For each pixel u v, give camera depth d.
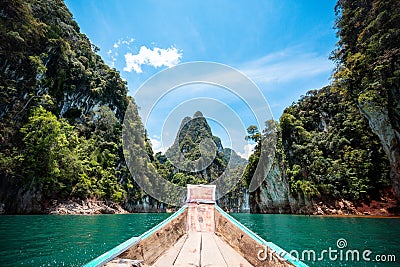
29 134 25.20
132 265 2.04
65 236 8.63
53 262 5.11
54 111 35.03
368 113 23.70
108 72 51.78
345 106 38.31
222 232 4.97
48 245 6.88
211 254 3.59
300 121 41.56
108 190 37.25
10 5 24.00
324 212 32.97
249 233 3.64
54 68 34.56
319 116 42.38
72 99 39.34
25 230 10.23
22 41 25.36
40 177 25.80
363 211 30.97
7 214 23.44
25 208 25.03
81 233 9.62
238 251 3.82
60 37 35.12
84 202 31.28
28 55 29.47
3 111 25.53
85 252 6.01
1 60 25.77
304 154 37.59
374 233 11.20
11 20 24.81
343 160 35.25
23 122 27.11
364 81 22.47
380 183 31.66
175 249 3.86
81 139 38.62
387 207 29.92
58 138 27.52
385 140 24.05
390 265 5.75
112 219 19.05
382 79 21.09
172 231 4.37
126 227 12.56
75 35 44.00
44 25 29.31
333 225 15.16
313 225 15.28
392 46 19.97
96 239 8.09
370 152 32.44
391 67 20.39
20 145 25.98
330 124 40.12
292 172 37.22
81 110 41.50
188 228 5.50
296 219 21.17
